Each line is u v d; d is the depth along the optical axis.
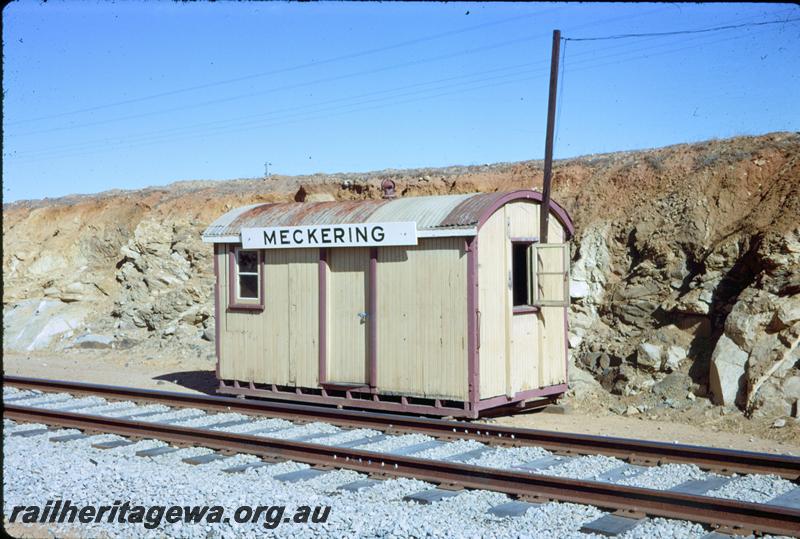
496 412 15.80
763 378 14.71
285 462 11.27
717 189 19.16
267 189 29.50
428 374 14.83
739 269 17.05
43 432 13.69
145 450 12.16
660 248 18.80
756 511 8.12
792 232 16.20
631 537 8.02
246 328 17.48
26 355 25.67
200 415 15.30
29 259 31.38
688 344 16.81
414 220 14.96
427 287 14.88
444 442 12.72
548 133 16.09
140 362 23.62
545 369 16.06
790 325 15.03
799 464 10.06
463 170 26.77
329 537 8.03
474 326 14.33
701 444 13.21
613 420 15.33
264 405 15.18
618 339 18.00
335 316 16.14
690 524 8.28
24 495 9.42
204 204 29.06
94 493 9.48
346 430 13.82
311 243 16.11
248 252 17.59
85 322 27.70
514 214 15.41
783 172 18.47
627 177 21.23
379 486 10.00
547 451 11.98
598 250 20.00
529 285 15.80
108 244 30.06
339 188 26.75
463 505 9.21
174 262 26.84
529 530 8.23
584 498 9.06
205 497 9.26
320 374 16.17
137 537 8.22
